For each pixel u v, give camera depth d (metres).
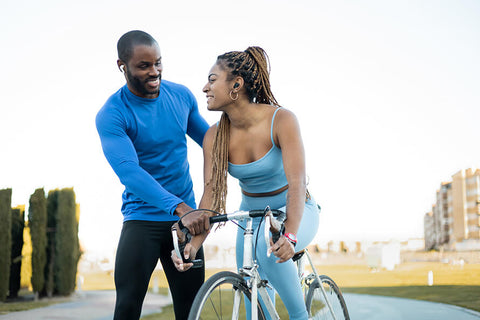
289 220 2.22
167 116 2.79
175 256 2.24
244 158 2.49
